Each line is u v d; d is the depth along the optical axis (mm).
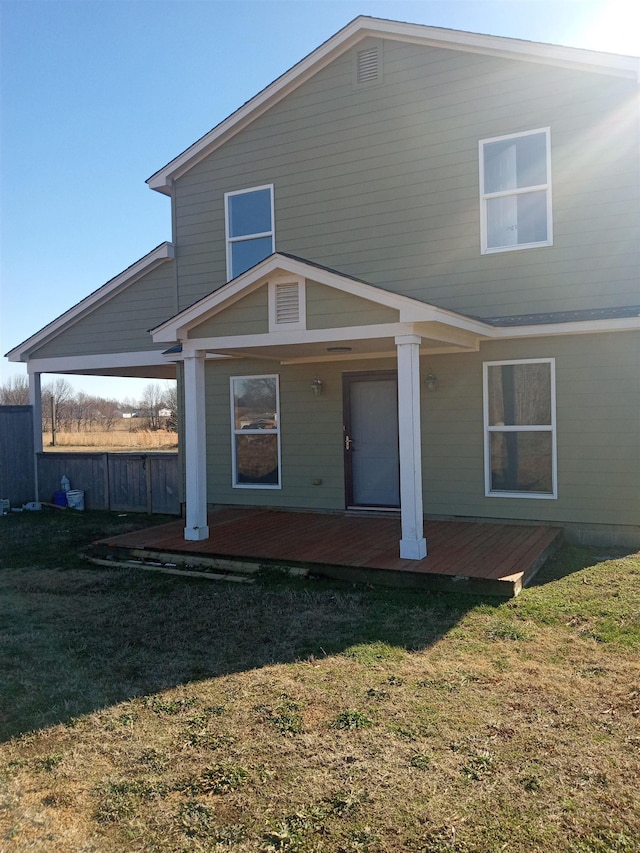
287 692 4465
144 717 4203
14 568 8523
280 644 5402
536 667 4766
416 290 9758
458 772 3439
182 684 4684
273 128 10820
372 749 3697
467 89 9320
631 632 5391
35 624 6125
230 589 7109
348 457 10500
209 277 11586
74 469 13859
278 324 7703
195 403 8602
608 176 8523
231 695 4461
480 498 9375
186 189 11742
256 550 7980
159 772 3559
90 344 13414
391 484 10297
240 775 3488
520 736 3789
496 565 6938
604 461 8594
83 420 43719
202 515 8820
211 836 3021
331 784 3379
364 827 3035
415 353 7047
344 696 4375
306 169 10547
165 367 14312
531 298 9031
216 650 5328
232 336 8078
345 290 7203
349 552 7750
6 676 4914
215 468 11633
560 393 8797
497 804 3164
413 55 9664
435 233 9617
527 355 8984
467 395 9398
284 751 3713
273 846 2936
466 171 9391
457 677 4621
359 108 10094
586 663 4816
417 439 7227
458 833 2975
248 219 11188
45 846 2986
